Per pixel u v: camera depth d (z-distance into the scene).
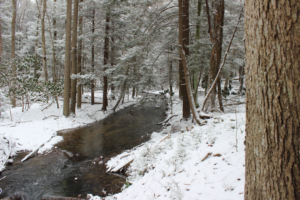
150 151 5.23
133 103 21.78
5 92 10.33
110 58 15.60
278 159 1.29
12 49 12.76
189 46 8.66
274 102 1.29
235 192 2.55
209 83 8.04
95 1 12.92
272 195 1.33
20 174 5.44
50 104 12.91
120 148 7.70
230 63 11.39
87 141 8.60
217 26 8.02
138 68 11.80
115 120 13.25
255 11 1.40
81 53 13.99
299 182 1.21
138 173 4.59
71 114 12.12
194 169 3.64
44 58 14.19
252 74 1.48
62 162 6.39
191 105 7.03
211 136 4.71
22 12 28.92
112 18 14.12
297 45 1.18
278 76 1.26
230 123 5.27
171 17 9.98
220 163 3.52
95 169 5.77
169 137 6.22
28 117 10.46
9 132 8.02
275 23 1.26
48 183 5.00
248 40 1.52
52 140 8.25
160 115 14.86
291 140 1.22
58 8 16.19
